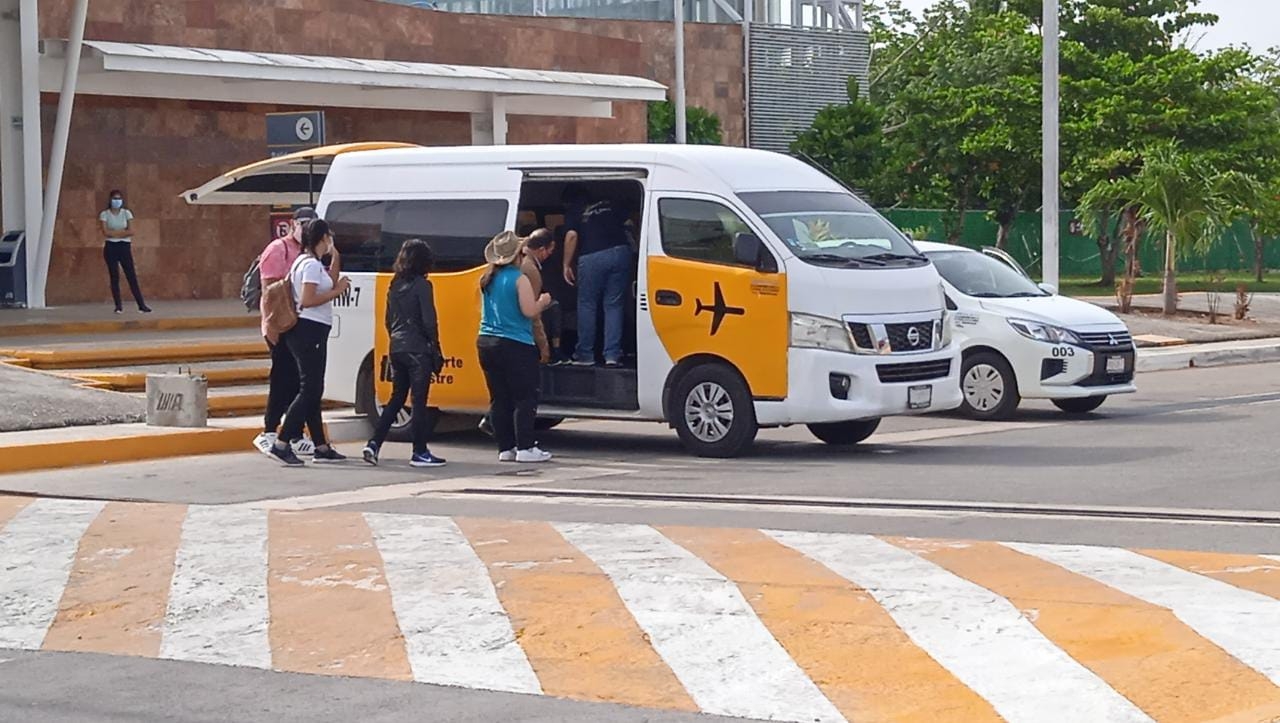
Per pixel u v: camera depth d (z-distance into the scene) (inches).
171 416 599.5
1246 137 1651.1
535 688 271.6
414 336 550.3
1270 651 270.8
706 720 252.4
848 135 1893.5
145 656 299.9
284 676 284.0
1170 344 1070.4
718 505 446.0
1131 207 1334.9
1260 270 1993.1
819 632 293.7
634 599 320.2
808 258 546.9
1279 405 727.1
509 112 1295.5
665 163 569.0
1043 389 666.8
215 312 965.8
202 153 1162.0
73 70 978.1
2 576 363.3
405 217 615.2
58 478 519.8
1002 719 246.8
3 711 268.7
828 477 500.7
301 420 552.4
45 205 1003.3
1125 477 484.4
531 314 554.9
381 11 1245.7
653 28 1978.3
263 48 1176.2
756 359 549.3
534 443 563.8
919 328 564.7
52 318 905.5
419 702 266.1
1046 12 1039.6
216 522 421.1
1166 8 2036.2
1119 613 295.4
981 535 383.2
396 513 439.8
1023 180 1780.3
